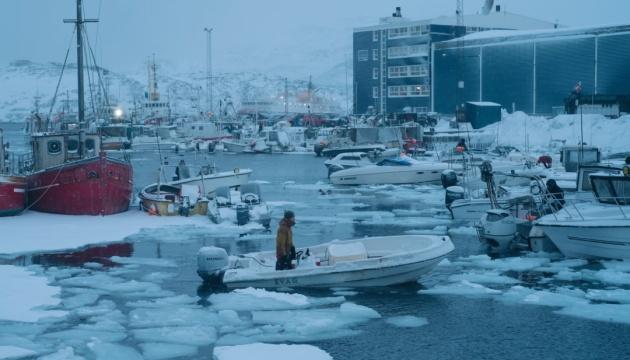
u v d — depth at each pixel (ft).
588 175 73.67
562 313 50.47
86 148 103.40
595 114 208.33
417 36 333.42
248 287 56.85
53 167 94.07
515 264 64.69
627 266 61.93
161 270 65.31
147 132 310.45
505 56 282.97
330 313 50.21
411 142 212.43
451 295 55.21
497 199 77.41
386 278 57.06
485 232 71.41
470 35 308.40
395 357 42.96
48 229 84.38
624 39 249.34
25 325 48.03
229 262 59.52
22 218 91.81
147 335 46.14
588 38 257.75
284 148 274.77
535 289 56.85
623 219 63.82
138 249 74.95
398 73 342.03
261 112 462.19
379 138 228.22
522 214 75.15
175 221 91.56
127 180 99.19
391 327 47.93
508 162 141.90
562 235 65.41
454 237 80.53
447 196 100.27
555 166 142.10
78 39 104.63
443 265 65.51
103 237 80.48
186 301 53.98
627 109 216.13
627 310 50.52
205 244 77.97
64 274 62.85
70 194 93.91
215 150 280.10
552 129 206.69
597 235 63.36
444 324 48.60
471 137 207.51
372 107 349.41
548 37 269.44
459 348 44.27
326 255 60.54
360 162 166.81
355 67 360.48
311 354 41.55
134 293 56.49
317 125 367.45
